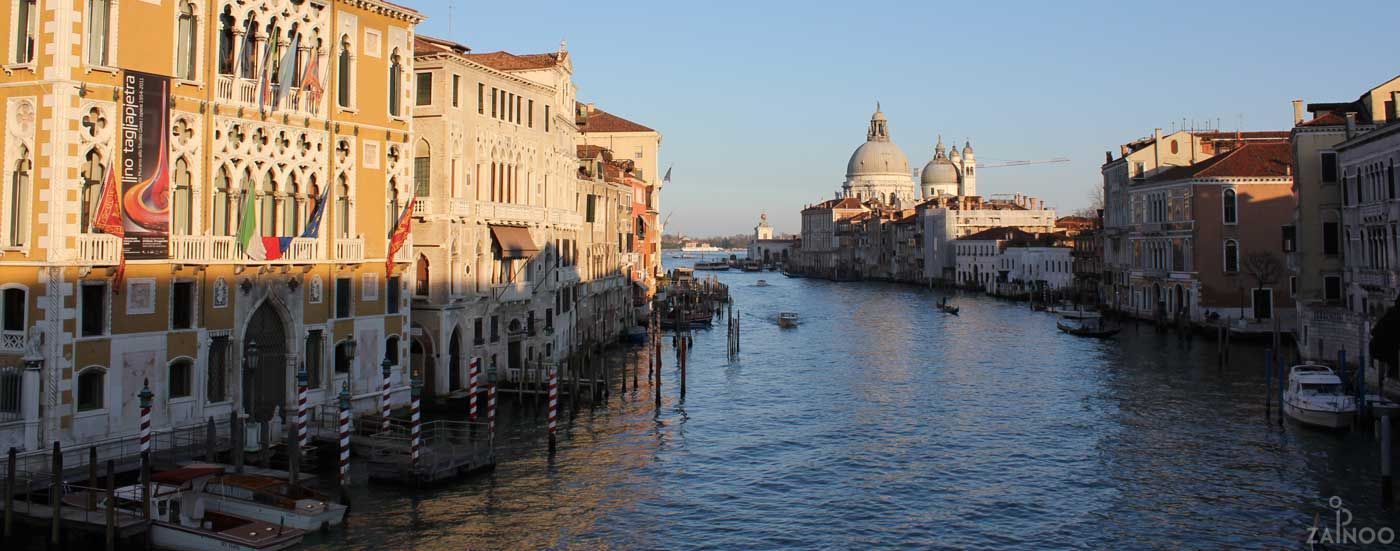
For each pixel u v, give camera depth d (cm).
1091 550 2716
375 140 3603
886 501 3156
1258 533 2814
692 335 8319
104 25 2752
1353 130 5153
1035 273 12794
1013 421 4356
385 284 3672
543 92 4912
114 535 2333
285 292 3256
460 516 2862
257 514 2561
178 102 2912
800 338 8088
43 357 2645
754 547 2725
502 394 4462
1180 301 7794
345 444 2862
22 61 2716
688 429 4147
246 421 3080
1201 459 3591
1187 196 7544
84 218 2727
